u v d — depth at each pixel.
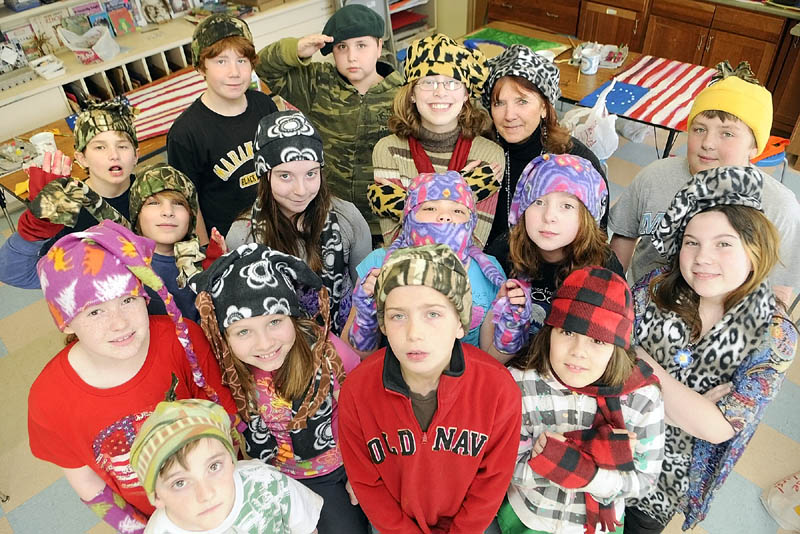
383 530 1.34
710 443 1.46
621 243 2.05
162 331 1.36
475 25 5.64
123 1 4.10
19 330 3.06
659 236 1.44
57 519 2.19
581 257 1.48
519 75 1.81
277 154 1.57
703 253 1.31
